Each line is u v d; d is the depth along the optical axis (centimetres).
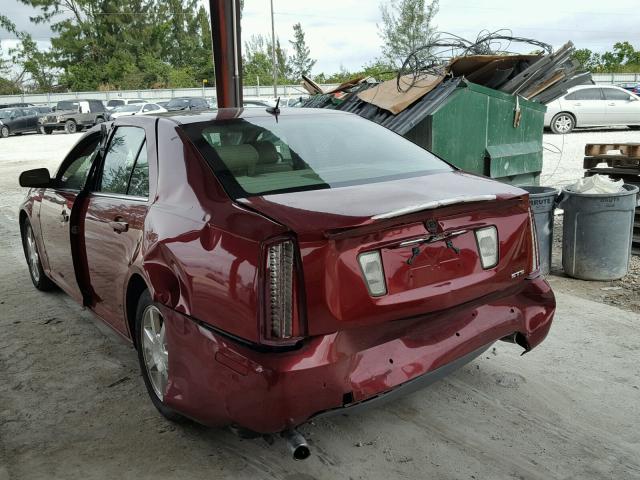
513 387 345
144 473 279
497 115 721
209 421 264
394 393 247
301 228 229
